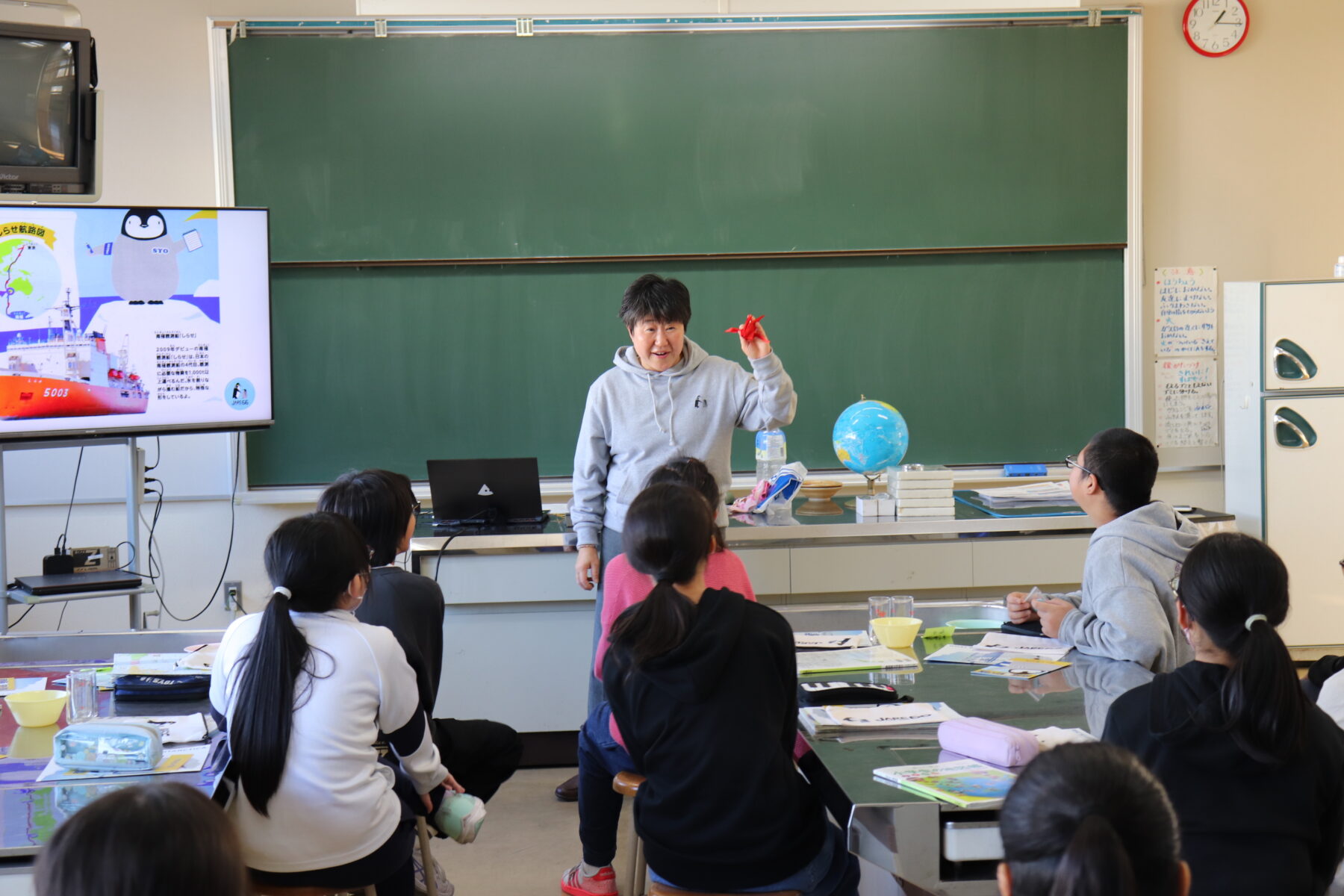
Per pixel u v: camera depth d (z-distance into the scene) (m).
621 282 4.32
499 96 4.21
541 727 3.69
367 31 4.14
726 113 4.26
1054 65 4.34
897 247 4.35
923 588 3.73
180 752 1.77
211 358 3.66
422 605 2.25
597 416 3.28
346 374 4.27
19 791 1.61
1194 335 4.54
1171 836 0.89
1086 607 2.35
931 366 4.42
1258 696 1.42
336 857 1.73
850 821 1.47
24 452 4.14
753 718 1.73
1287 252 4.56
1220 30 4.47
